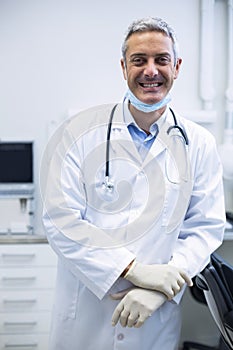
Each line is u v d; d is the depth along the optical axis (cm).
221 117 253
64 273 148
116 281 131
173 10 244
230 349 167
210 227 141
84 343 146
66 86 246
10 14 239
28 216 229
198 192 142
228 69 248
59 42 242
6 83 244
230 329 151
